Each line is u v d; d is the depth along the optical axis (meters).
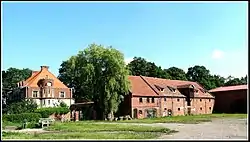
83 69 68.88
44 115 71.94
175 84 96.94
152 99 81.62
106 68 69.56
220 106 103.00
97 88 69.44
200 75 141.88
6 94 98.88
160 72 126.25
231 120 57.62
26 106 71.75
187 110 92.38
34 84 87.50
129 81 71.50
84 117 77.25
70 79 106.62
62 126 46.25
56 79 91.31
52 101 88.12
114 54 69.75
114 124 50.41
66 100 90.69
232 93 100.75
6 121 59.28
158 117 78.62
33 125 46.91
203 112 98.12
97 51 69.81
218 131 35.22
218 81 139.88
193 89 94.94
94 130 38.12
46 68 91.50
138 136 29.42
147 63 129.38
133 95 76.56
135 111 76.69
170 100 87.06
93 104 75.19
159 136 29.64
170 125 46.97
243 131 34.66
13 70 129.62
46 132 36.44
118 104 71.00
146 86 84.38
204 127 41.94
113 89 69.06
